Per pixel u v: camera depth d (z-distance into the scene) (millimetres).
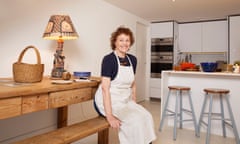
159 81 5387
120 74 1877
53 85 1559
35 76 1681
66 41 2895
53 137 1477
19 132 2342
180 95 3027
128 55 2125
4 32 2135
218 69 3029
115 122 1735
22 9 2303
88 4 3301
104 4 3691
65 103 1649
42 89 1420
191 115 3068
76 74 2195
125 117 1757
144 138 1722
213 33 5227
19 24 2279
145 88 5574
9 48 2191
